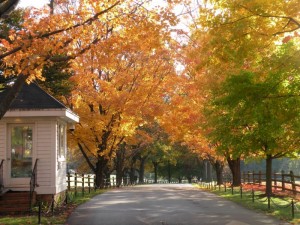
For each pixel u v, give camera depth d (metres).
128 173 80.38
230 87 14.03
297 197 24.36
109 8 13.72
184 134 34.25
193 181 72.62
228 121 20.94
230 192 29.66
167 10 14.48
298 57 13.44
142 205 20.44
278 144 23.00
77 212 17.70
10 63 13.09
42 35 12.86
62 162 22.12
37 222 14.81
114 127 34.25
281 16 13.54
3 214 17.42
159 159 74.00
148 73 33.09
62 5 23.05
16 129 20.16
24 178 19.77
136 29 14.38
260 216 16.80
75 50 14.03
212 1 14.22
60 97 32.94
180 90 32.84
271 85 13.44
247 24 13.55
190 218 16.08
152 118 34.66
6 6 11.56
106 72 33.97
